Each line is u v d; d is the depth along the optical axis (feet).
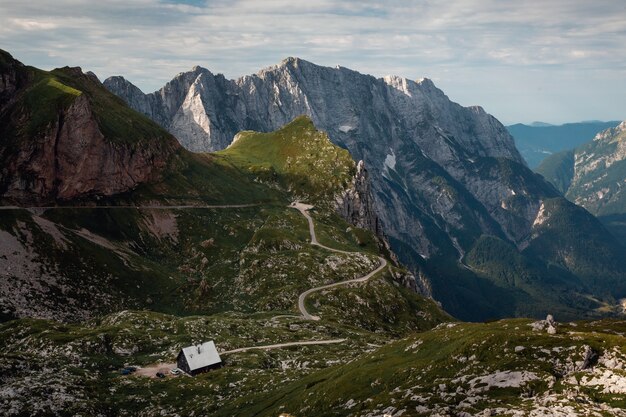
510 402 230.27
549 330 307.58
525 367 259.80
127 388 418.51
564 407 209.97
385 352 376.27
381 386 303.07
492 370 268.00
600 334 285.64
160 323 596.29
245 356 499.51
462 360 291.58
